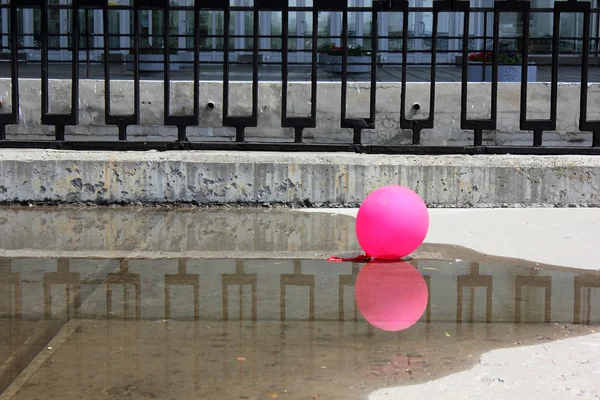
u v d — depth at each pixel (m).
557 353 3.78
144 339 3.94
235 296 4.76
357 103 10.31
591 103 10.38
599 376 3.48
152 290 4.88
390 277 5.24
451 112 10.37
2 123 8.41
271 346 3.84
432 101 8.21
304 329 4.12
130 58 22.55
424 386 3.34
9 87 10.16
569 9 8.01
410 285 5.04
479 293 4.85
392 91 10.31
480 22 27.78
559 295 4.81
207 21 28.03
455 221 7.09
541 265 5.57
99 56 27.70
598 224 6.93
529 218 7.21
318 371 3.51
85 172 7.79
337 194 7.76
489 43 27.69
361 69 22.97
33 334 4.02
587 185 7.76
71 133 10.34
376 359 3.67
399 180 7.73
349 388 3.31
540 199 7.77
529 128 8.22
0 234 6.51
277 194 7.77
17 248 6.01
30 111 10.22
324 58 24.22
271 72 24.19
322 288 4.96
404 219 5.52
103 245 6.14
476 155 8.13
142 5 8.26
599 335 4.06
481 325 4.21
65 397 3.21
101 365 3.57
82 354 3.71
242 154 7.97
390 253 5.61
